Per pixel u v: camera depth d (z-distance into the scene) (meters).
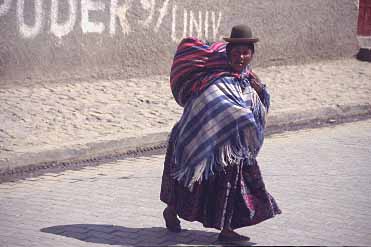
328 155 12.56
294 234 8.30
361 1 23.16
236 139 7.42
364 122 15.87
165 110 14.81
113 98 15.44
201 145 7.47
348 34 21.89
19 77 15.41
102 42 16.59
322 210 9.29
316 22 20.94
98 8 16.41
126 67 17.11
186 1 17.95
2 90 15.09
